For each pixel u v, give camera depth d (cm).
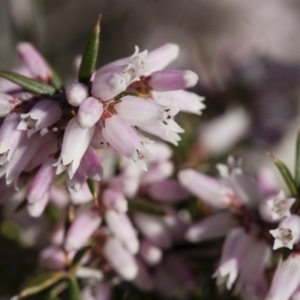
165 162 25
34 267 26
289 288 23
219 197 24
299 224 23
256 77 29
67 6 39
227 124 28
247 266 24
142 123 22
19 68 25
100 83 22
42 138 23
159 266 25
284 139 30
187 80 23
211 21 36
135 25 40
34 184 23
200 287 25
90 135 22
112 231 24
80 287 25
